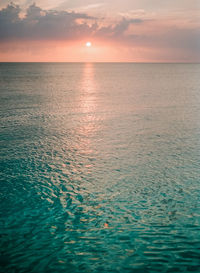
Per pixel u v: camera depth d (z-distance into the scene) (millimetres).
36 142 17766
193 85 57906
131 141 17969
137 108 30203
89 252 7586
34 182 12078
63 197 10758
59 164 14133
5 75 97250
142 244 7910
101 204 10227
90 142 17797
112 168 13602
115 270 6910
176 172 13078
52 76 95375
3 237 8250
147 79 78812
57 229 8680
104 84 62250
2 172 13078
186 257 7352
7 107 30484
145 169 13445
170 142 17703
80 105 32281
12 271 6879
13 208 9938
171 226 8789
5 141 17906
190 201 10383
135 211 9719
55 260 7285
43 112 27891
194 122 23188
